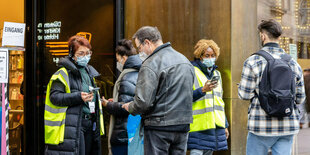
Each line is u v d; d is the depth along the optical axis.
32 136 6.08
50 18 6.26
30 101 6.09
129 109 3.76
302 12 7.02
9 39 4.42
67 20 6.34
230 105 5.88
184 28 6.16
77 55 4.51
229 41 5.91
